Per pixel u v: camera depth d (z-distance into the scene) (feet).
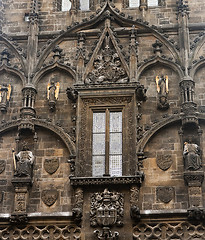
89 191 121.49
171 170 123.44
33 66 135.74
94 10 141.79
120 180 120.26
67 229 119.24
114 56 133.80
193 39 135.74
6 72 136.46
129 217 118.83
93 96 129.08
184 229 117.29
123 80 130.62
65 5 146.51
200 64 131.95
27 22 142.00
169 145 125.59
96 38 137.90
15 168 124.57
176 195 121.08
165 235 117.19
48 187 124.06
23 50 138.72
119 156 125.29
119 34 137.39
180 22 136.36
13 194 124.26
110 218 117.80
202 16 138.21
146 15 139.54
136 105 128.26
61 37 138.51
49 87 132.26
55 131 128.06
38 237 119.34
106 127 127.13
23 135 129.39
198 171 120.67
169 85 131.13
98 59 133.90
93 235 118.21
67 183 124.06
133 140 124.77
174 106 128.98
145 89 129.18
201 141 125.39
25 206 121.39
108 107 128.88
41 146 128.06
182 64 131.95
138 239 116.98
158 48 134.51
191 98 127.75
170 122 126.52
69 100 131.75
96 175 124.47
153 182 122.52
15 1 144.87
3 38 139.64
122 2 141.49
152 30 136.77
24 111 129.80
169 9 139.54
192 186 120.06
